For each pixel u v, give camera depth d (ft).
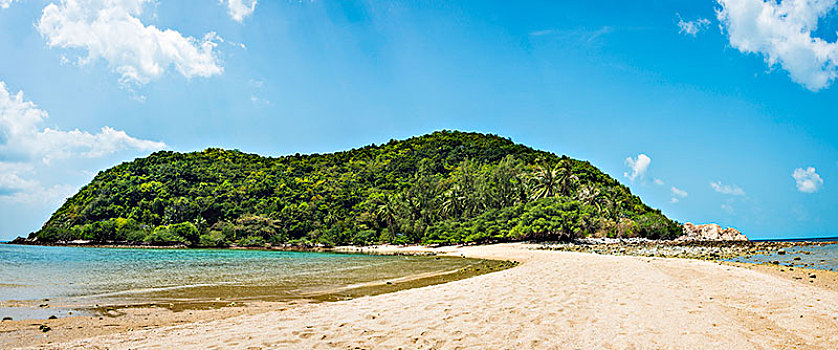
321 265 110.93
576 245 186.09
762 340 26.27
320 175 424.05
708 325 29.68
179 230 292.81
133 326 33.94
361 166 458.09
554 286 48.60
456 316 32.86
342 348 24.75
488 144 463.83
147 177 353.10
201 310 41.55
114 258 151.33
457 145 485.97
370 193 364.99
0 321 35.40
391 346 25.05
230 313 39.75
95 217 311.06
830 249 149.59
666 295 42.06
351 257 162.40
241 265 112.37
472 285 50.93
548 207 213.05
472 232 222.89
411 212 283.38
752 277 53.67
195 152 443.32
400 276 77.51
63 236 296.51
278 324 31.17
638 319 31.37
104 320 36.42
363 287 60.70
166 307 43.39
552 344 25.12
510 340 26.02
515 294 43.21
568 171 260.01
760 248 154.61
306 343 25.80
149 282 67.72
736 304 37.78
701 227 284.00
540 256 126.31
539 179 264.93
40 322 35.17
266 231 297.12
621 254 130.72
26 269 96.43
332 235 291.58
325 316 33.81
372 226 310.24
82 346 25.75
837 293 45.09
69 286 62.49
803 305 36.55
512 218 223.51
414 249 216.95
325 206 331.36
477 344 25.27
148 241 286.05
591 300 39.40
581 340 25.94
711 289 45.96
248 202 336.29
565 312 33.96
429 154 448.24
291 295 52.75
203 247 286.25
